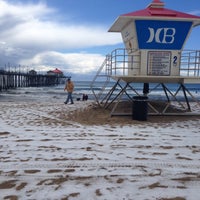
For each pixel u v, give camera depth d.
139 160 5.00
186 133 7.69
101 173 4.29
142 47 10.59
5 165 4.67
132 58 10.80
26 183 3.87
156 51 10.63
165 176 4.17
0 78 51.38
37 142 6.46
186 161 4.96
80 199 3.37
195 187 3.76
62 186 3.76
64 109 13.63
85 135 7.29
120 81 12.05
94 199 3.37
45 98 29.75
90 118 10.38
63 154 5.39
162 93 40.66
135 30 10.50
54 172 4.32
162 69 10.70
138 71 10.70
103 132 7.72
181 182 3.93
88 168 4.52
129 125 8.90
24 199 3.37
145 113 9.81
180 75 10.82
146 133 7.62
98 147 5.99
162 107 13.23
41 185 3.79
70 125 8.88
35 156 5.24
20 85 67.31
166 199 3.38
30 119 10.22
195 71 10.82
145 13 10.71
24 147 5.97
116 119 10.06
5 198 3.39
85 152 5.55
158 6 11.13
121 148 5.92
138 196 3.46
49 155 5.31
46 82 82.25
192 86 68.19
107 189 3.67
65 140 6.69
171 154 5.45
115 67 10.80
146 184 3.85
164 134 7.52
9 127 8.46
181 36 10.62
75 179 4.02
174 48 10.68
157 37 10.56
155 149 5.86
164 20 10.46
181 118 10.54
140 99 9.77
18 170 4.41
